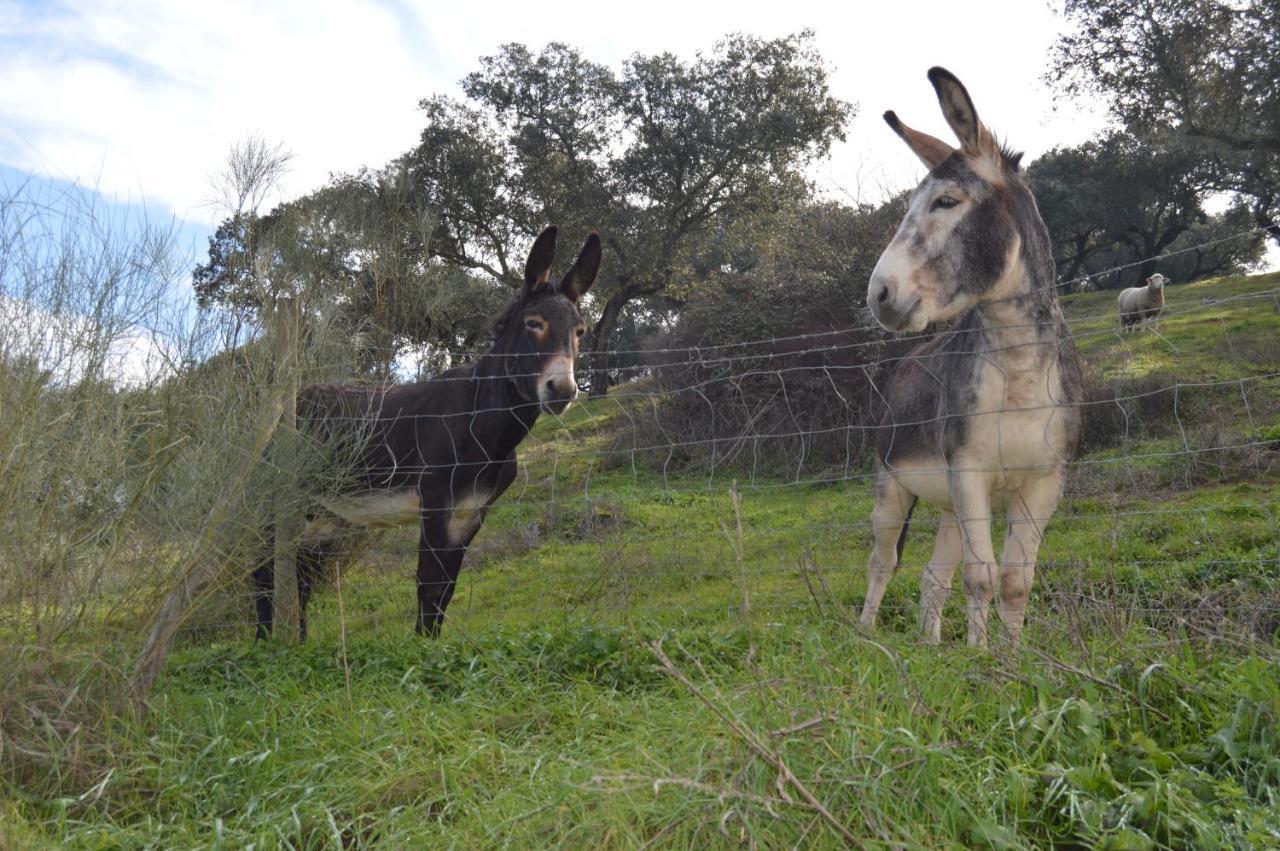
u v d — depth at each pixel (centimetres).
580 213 2816
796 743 262
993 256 398
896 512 530
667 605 564
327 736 349
